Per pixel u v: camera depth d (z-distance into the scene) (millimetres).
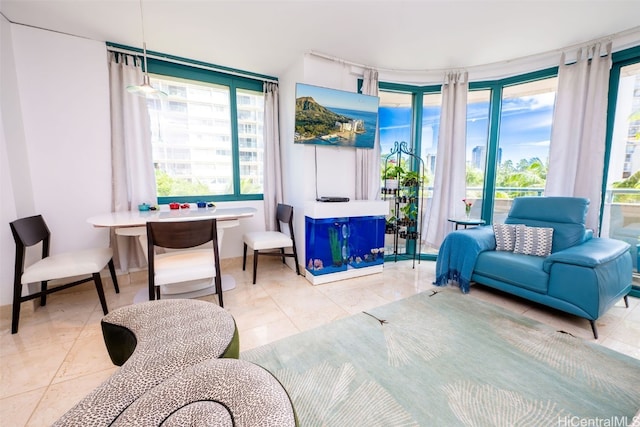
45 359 1560
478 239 2482
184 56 2744
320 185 2934
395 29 2307
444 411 1194
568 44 2545
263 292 2535
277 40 2465
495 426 1118
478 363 1512
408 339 1749
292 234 2945
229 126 3174
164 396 806
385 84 3238
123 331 1287
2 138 1967
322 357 1569
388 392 1305
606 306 1818
